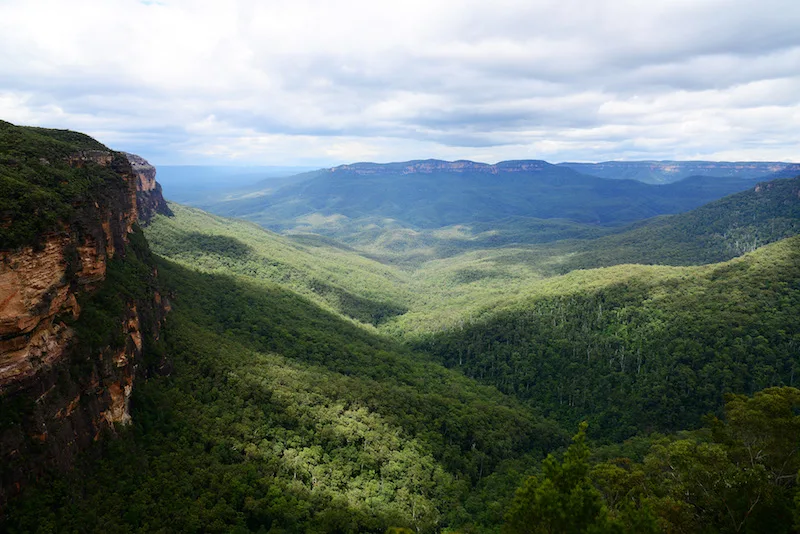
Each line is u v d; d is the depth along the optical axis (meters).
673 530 32.06
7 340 33.75
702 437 65.88
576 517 27.25
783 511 30.84
